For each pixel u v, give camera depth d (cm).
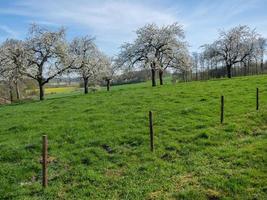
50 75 6806
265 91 3738
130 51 7931
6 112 4122
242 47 9506
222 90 4091
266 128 2353
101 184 1590
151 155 1919
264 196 1299
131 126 2542
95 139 2253
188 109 2953
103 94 5075
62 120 2986
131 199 1411
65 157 1959
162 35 7769
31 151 2092
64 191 1555
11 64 6675
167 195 1389
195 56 11169
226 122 2503
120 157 1928
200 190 1386
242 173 1508
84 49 8206
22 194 1547
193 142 2097
